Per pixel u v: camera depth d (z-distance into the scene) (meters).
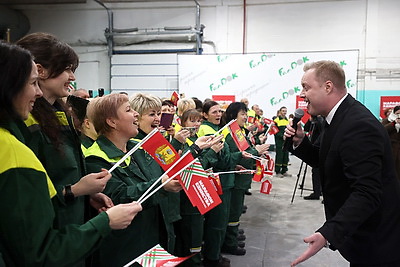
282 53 8.73
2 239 0.80
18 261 0.81
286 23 8.85
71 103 1.58
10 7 9.81
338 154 1.46
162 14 9.35
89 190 1.10
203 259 2.91
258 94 8.90
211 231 2.72
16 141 0.84
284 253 3.26
